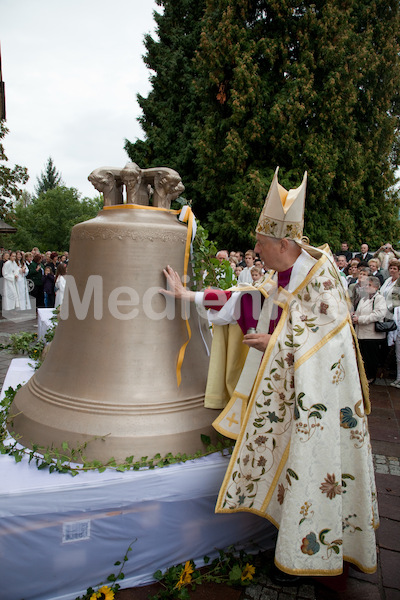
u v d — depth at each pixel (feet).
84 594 5.80
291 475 5.14
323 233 42.98
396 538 7.32
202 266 7.64
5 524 5.27
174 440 6.17
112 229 6.51
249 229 40.75
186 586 6.02
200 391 6.95
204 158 43.52
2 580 5.40
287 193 5.69
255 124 40.04
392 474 9.64
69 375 6.58
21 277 35.60
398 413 13.74
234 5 42.14
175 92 53.88
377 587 6.21
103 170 7.14
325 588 6.12
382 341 18.30
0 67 33.71
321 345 5.26
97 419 6.12
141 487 5.69
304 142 40.78
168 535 6.07
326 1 40.52
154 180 7.13
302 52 40.86
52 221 149.48
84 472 5.68
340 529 5.31
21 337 15.48
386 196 51.98
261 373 5.59
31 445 6.23
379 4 46.60
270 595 5.94
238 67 40.01
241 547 6.63
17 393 7.55
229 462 6.01
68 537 5.58
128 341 6.47
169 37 58.70
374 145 48.16
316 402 5.17
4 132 40.60
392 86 46.83
